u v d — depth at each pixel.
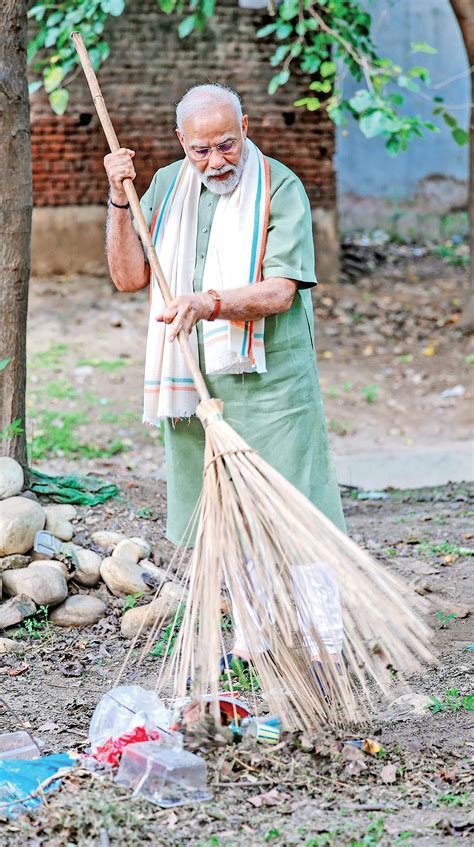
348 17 10.64
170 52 16.97
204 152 4.49
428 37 22.16
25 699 5.00
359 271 18.92
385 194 22.67
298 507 4.21
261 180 4.64
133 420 12.38
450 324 16.41
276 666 4.50
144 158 17.17
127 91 16.95
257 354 4.61
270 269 4.57
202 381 4.39
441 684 5.11
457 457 11.44
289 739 4.27
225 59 17.09
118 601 6.14
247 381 4.73
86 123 16.98
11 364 6.96
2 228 6.83
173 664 4.52
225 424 4.33
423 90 22.25
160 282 4.50
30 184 6.95
